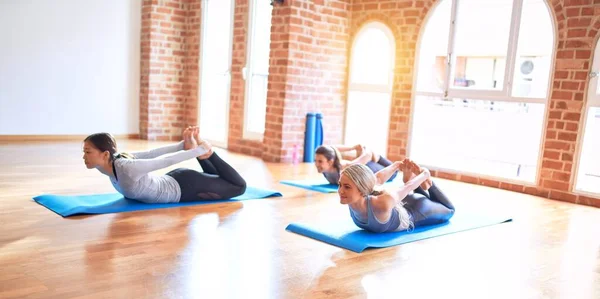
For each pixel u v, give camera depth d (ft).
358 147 17.17
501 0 20.92
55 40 24.48
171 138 28.07
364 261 9.71
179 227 11.19
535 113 20.63
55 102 24.80
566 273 9.81
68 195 13.47
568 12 17.30
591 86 16.89
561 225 13.71
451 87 20.53
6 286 7.59
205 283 8.20
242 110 24.63
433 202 12.58
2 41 23.04
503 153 21.50
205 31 26.73
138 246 9.77
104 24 25.95
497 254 10.72
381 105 23.44
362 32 23.17
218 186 13.67
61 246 9.51
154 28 26.61
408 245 10.91
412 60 21.52
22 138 24.00
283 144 21.93
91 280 8.00
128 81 27.12
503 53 21.81
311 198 14.96
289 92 21.68
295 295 7.95
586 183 18.01
